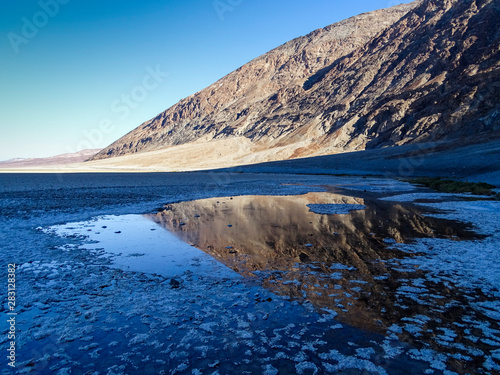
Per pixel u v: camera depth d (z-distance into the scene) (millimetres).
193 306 4945
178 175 61688
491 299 5160
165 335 4129
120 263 7055
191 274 6391
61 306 4891
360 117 95188
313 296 5309
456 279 6004
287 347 3879
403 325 4383
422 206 16047
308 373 3424
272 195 22250
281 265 6922
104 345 3906
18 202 17359
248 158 103188
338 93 120062
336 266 6832
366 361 3619
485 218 12367
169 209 15344
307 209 15250
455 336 4117
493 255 7457
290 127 123062
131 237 9492
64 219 12289
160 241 9023
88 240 9086
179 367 3512
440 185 26578
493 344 3945
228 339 4047
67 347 3854
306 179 45375
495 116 56094
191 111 198375
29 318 4504
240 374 3402
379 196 21219
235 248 8305
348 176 51750
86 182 38125
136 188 28391
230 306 4941
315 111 121938
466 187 23500
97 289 5574
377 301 5109
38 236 9391
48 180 43062
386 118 85438
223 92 193625
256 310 4809
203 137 159125
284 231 10312
